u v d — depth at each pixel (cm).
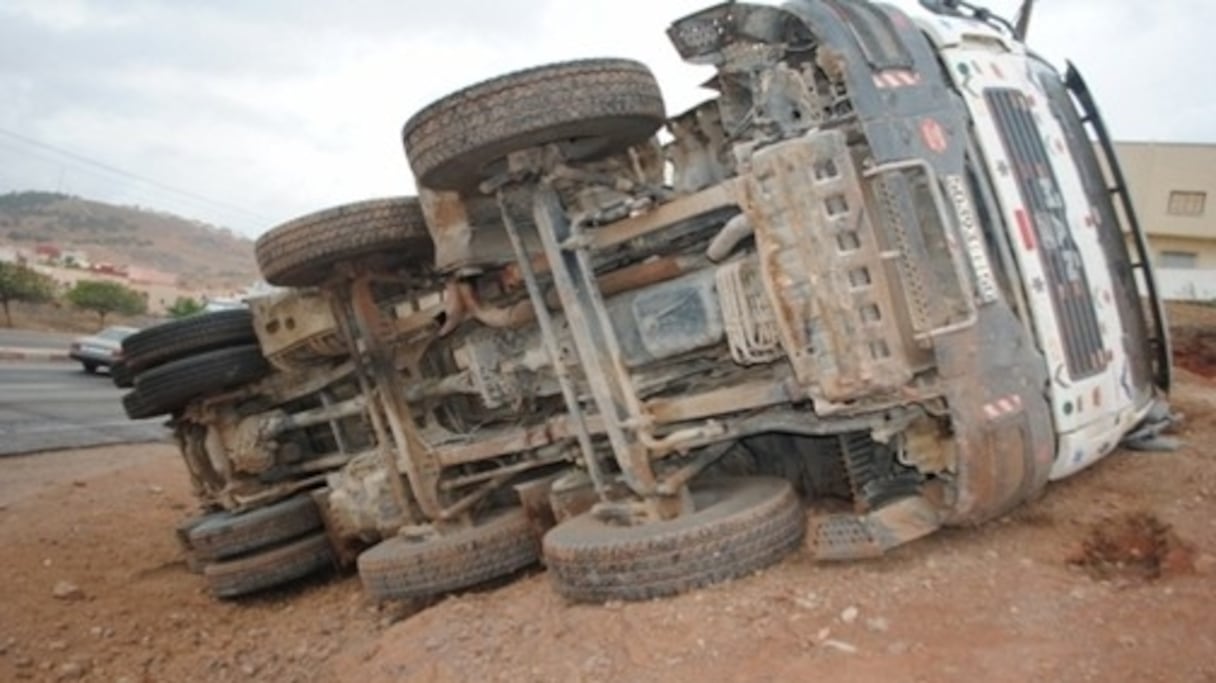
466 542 546
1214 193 3441
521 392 560
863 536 399
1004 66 457
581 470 543
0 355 2936
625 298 469
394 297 630
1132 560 396
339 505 672
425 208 493
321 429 787
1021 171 430
